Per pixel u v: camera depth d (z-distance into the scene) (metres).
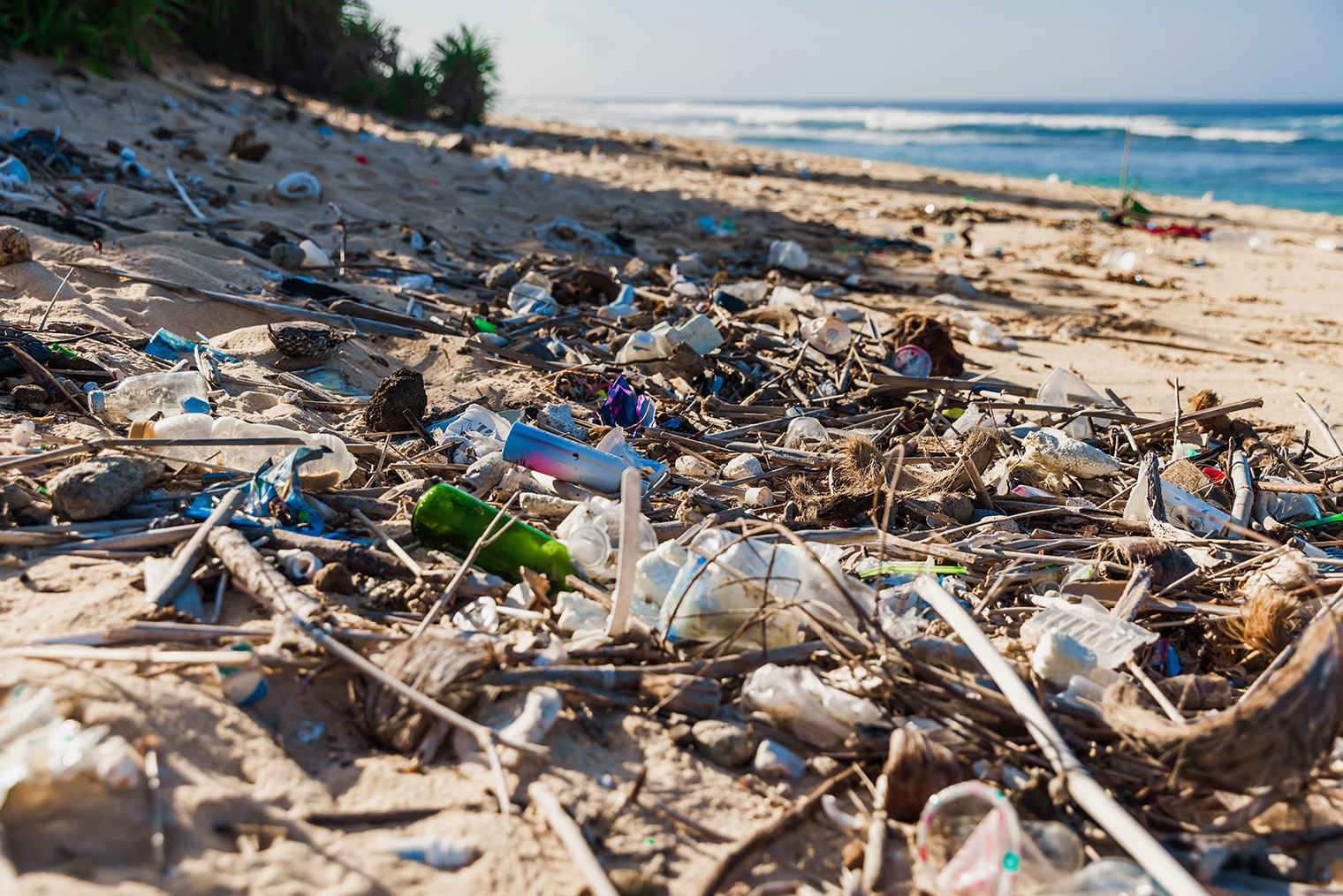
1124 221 13.30
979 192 15.93
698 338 5.25
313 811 1.78
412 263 6.83
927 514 3.49
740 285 6.92
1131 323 7.41
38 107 8.41
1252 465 4.21
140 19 10.96
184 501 2.84
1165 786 2.01
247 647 2.15
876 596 2.36
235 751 1.88
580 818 1.85
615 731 2.13
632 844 1.83
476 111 18.58
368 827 1.78
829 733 2.18
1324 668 1.80
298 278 5.61
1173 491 3.66
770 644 2.45
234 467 3.10
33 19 9.88
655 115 73.38
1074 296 8.46
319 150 10.30
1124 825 1.77
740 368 5.22
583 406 4.55
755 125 55.12
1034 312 7.75
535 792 1.87
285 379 4.27
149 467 2.84
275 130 10.70
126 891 1.48
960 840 1.79
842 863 1.85
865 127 52.62
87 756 1.62
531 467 3.37
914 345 5.50
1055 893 1.70
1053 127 52.47
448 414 4.10
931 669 2.24
